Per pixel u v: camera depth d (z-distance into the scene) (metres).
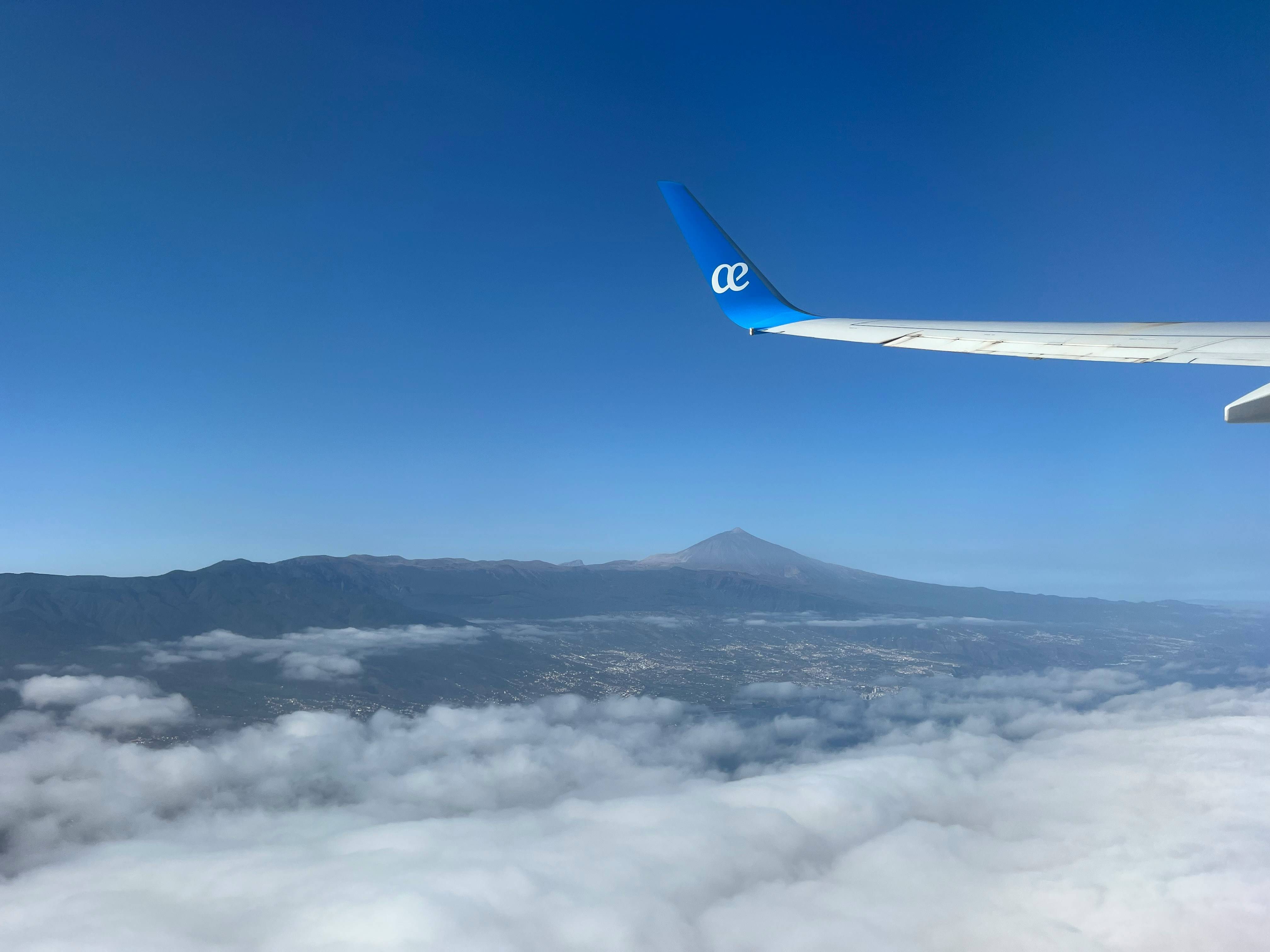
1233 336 8.08
